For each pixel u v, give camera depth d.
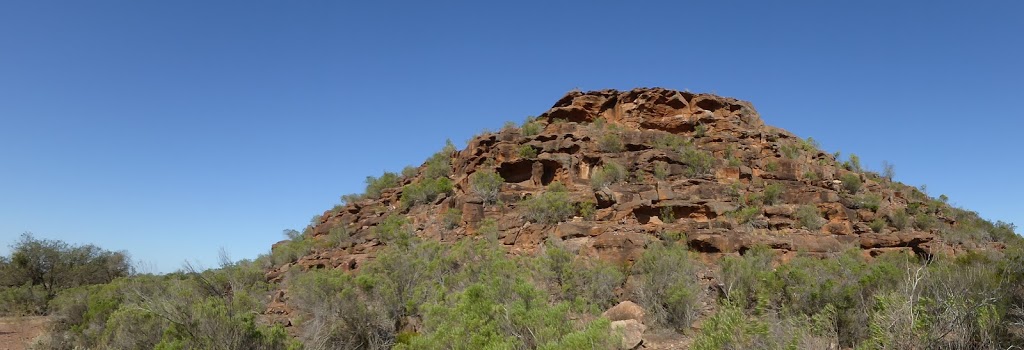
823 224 25.31
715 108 41.56
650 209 24.47
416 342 10.82
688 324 13.39
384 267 18.09
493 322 10.80
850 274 13.43
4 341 21.12
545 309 11.19
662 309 14.13
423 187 33.56
